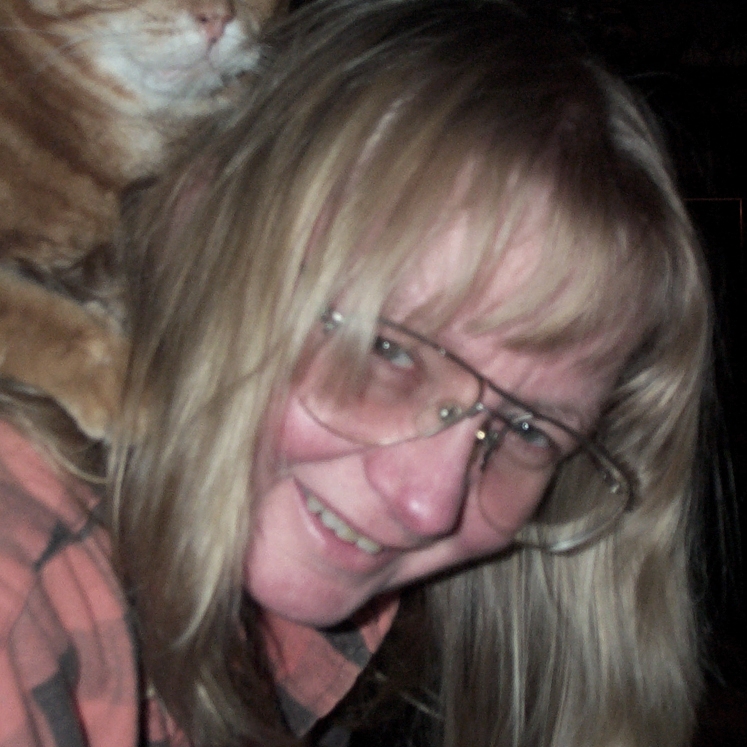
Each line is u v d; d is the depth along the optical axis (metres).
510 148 0.67
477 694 1.15
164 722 0.71
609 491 1.01
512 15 0.80
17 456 0.63
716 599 2.18
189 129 0.96
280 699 0.93
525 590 1.11
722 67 2.62
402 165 0.66
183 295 0.73
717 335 1.24
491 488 0.80
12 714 0.50
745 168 2.69
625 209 0.74
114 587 0.63
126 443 0.71
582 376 0.78
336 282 0.67
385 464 0.70
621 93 0.81
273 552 0.74
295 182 0.69
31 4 0.90
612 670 1.08
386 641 1.16
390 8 0.77
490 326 0.69
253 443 0.69
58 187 0.87
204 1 1.00
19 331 0.76
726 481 1.53
